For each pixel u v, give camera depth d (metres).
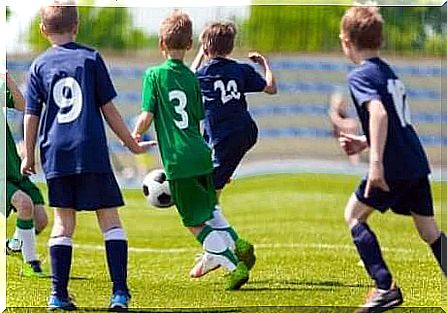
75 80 16.77
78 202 16.78
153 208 19.81
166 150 17.73
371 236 17.44
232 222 20.36
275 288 18.59
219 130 18.69
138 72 19.34
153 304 17.98
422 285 18.48
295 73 19.45
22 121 19.02
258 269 19.48
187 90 17.78
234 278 18.11
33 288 18.56
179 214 18.25
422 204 17.55
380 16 17.52
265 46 19.27
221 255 17.98
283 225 20.25
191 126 17.80
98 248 19.53
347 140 19.36
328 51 19.36
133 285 18.77
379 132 17.00
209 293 18.41
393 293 17.48
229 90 18.67
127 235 19.81
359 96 17.17
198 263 18.73
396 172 17.23
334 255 19.80
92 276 18.91
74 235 19.58
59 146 16.66
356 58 17.55
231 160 18.77
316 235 20.09
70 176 16.72
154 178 18.73
